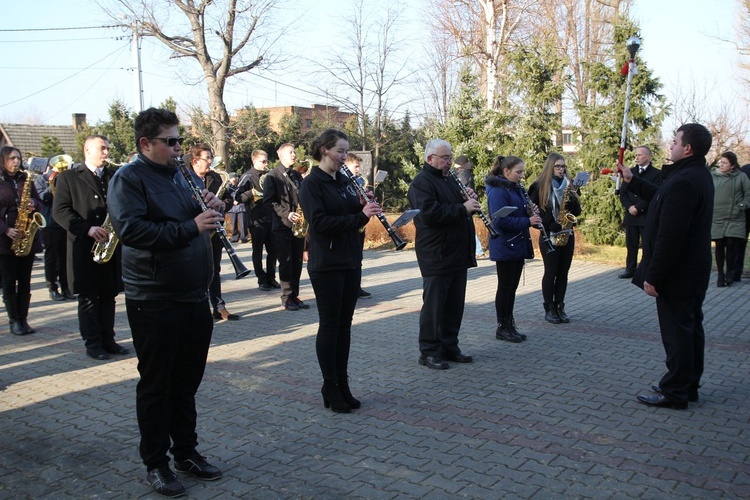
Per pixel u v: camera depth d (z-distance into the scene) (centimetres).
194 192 368
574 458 392
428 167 566
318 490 356
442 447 410
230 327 749
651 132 1405
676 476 368
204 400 503
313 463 390
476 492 350
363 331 727
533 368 577
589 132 1471
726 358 603
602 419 455
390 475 372
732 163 959
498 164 661
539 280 1050
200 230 340
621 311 818
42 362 615
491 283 1035
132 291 343
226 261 1338
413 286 1030
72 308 869
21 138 3912
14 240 698
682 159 457
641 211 1035
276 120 3594
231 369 584
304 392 520
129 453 410
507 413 468
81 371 585
